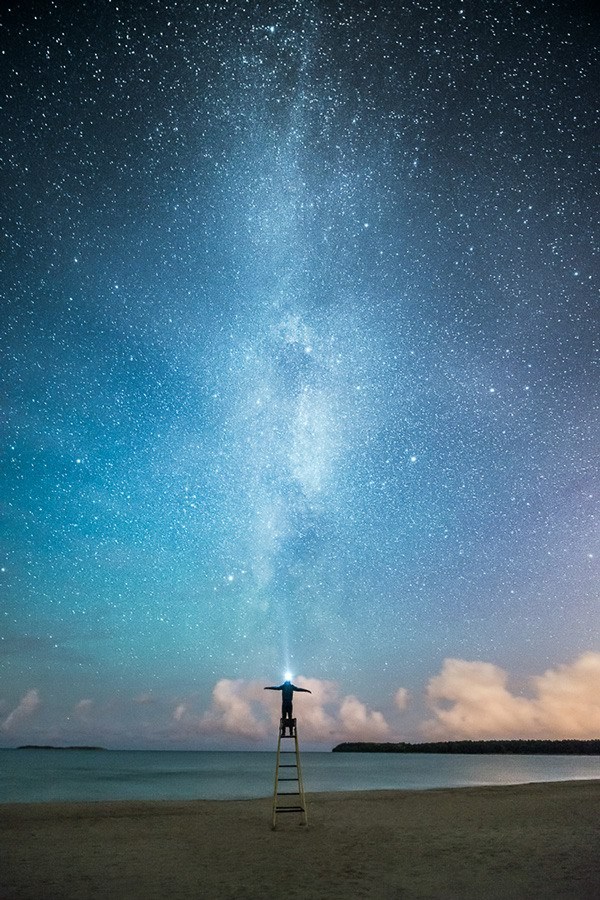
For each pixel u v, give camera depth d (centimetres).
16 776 5028
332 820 1430
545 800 1858
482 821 1406
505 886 808
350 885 817
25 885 829
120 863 969
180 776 5109
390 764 8844
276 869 918
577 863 953
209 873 894
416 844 1120
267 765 8544
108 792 3183
